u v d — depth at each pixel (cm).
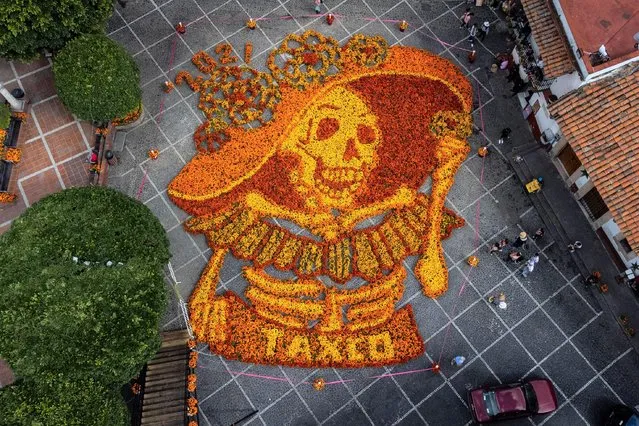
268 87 3722
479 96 3756
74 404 2442
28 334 2427
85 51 3123
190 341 3086
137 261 2612
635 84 2988
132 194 3447
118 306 2500
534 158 3591
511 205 3484
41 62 3675
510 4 3888
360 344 3128
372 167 3494
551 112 3134
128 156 3541
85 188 2775
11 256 2530
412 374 3109
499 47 3884
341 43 3881
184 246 3334
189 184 3444
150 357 2606
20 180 3400
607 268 3338
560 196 3503
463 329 3206
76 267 2522
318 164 3497
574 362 3155
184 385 3005
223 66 3784
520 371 3134
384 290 3234
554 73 3144
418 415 3038
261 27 3912
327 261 3291
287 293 3225
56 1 3039
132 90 3225
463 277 3312
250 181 3450
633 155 2938
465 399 3073
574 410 3061
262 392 3059
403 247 3325
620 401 3080
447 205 3462
